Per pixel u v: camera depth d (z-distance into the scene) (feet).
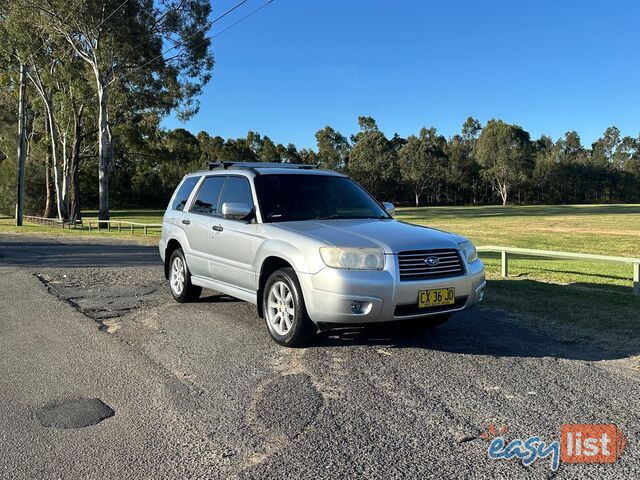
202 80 119.34
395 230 17.51
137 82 116.78
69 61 114.93
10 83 135.23
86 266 39.73
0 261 43.01
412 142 342.23
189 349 17.63
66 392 13.92
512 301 24.41
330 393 13.61
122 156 164.45
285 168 22.15
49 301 26.05
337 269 15.67
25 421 12.17
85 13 98.68
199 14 107.14
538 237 82.33
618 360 15.99
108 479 9.72
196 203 24.04
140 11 103.14
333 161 354.54
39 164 160.45
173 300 26.05
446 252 16.71
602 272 35.42
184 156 169.07
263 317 18.89
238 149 343.87
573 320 20.83
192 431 11.60
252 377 14.89
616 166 369.30
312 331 17.07
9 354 17.24
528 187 358.23
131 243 63.72
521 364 15.69
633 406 12.61
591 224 122.62
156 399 13.42
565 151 406.21
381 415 12.26
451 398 13.17
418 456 10.41
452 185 359.46
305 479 9.63
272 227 18.53
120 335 19.53
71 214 153.89
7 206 164.76
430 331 19.48
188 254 23.84
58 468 10.11
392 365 15.71
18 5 98.53
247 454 10.58
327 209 20.27
